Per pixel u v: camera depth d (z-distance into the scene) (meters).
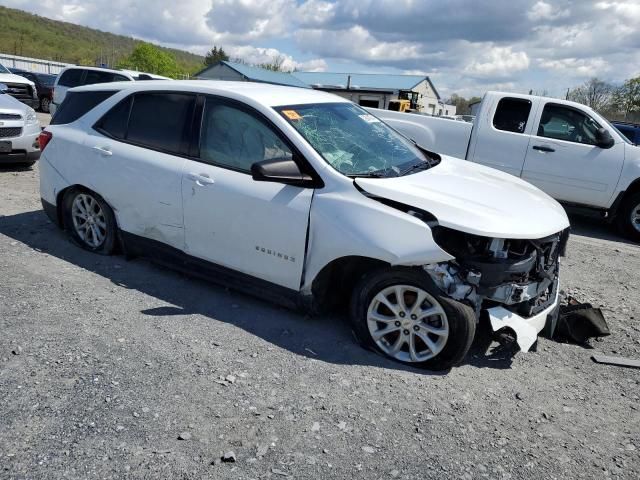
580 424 3.11
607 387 3.55
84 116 5.12
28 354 3.37
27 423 2.75
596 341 4.24
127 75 15.99
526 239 3.50
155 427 2.79
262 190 3.92
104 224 5.06
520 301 3.56
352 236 3.56
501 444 2.87
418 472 2.61
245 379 3.28
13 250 5.15
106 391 3.06
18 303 4.05
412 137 9.16
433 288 3.39
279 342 3.77
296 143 3.87
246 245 4.04
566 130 8.30
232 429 2.82
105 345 3.55
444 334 3.42
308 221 3.73
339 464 2.62
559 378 3.61
